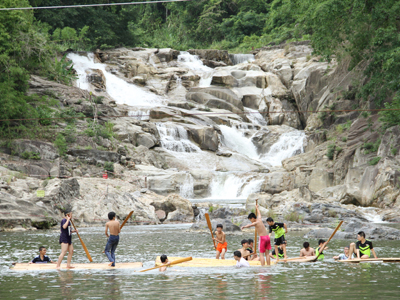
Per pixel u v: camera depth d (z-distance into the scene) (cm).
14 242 3000
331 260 2169
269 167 7131
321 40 5991
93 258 2306
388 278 1644
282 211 4603
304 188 4931
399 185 4747
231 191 6169
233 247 2770
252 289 1451
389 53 5369
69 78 8012
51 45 8038
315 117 8094
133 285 1537
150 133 7169
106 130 6488
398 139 5197
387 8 5475
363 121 6369
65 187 4375
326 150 6356
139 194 5009
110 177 5581
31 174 4984
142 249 2647
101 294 1390
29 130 5738
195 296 1348
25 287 1514
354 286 1490
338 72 8038
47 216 3978
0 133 5478
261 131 8212
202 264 2011
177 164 6812
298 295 1351
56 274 1781
